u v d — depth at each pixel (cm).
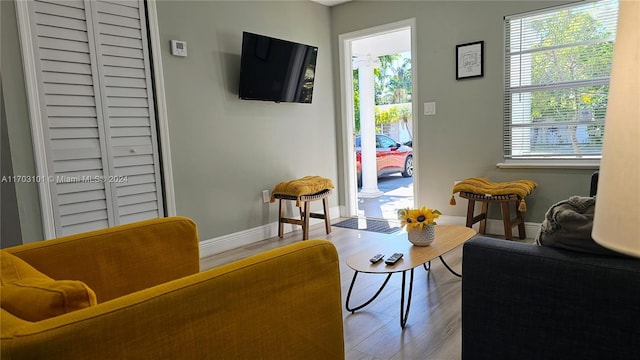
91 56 276
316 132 462
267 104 403
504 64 373
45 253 135
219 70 357
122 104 294
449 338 204
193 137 340
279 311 108
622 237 51
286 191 387
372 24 446
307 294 115
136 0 299
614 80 55
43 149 257
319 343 120
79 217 276
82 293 83
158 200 318
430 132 422
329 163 482
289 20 422
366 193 640
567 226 131
